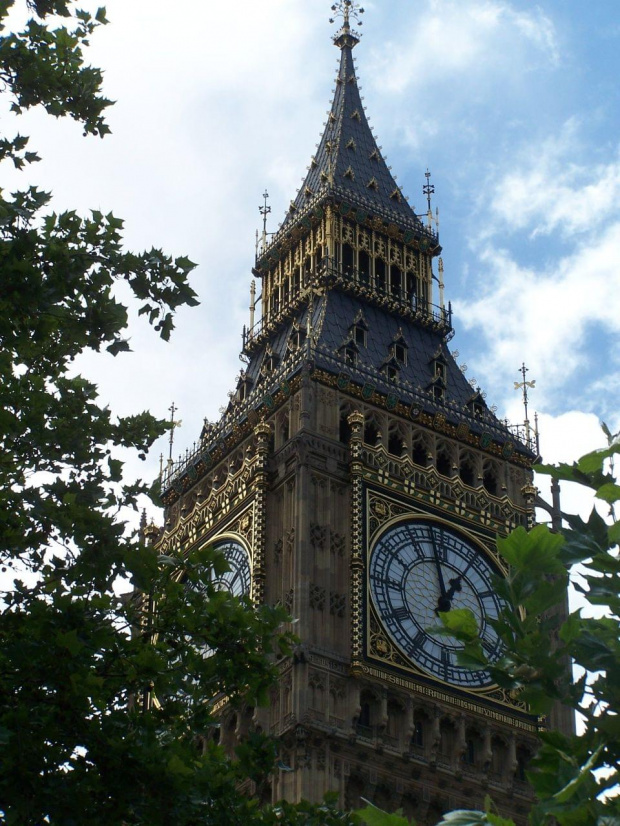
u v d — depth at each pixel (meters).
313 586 63.66
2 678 29.25
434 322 79.25
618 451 19.36
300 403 68.88
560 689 18.42
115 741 28.66
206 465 74.12
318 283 77.56
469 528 68.50
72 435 33.28
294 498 66.19
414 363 76.06
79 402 34.19
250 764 32.94
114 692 30.98
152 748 28.86
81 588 31.56
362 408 70.25
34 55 34.41
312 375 69.81
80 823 27.55
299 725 59.78
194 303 33.75
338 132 86.06
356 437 67.50
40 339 32.31
